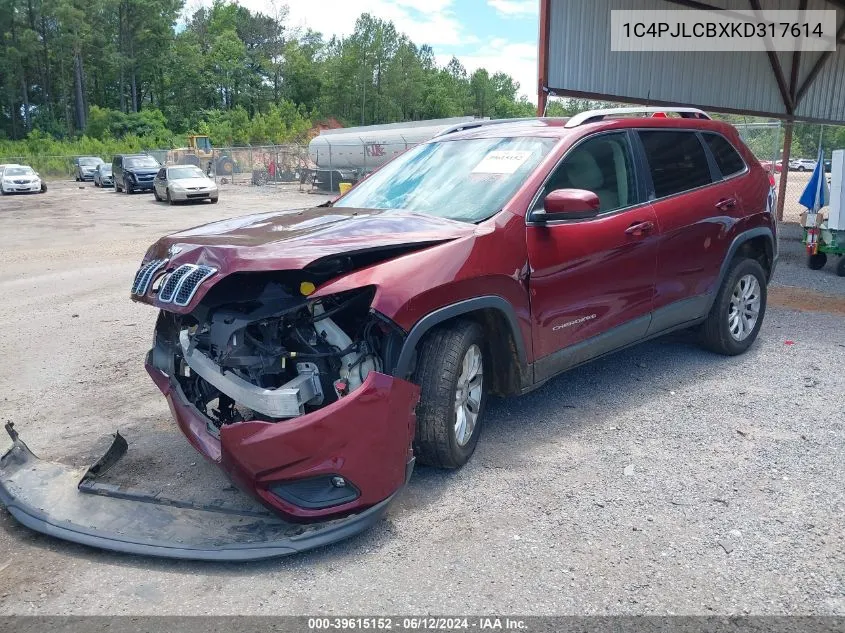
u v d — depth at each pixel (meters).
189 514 3.40
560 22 12.19
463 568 3.05
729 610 2.76
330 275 3.36
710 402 4.95
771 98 17.53
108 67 98.00
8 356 6.50
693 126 5.52
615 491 3.71
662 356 6.04
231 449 3.07
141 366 6.08
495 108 139.38
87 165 48.12
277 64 108.50
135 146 71.75
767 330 6.95
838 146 45.12
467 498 3.64
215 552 3.04
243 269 3.12
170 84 100.00
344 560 3.12
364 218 3.86
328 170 34.03
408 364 3.36
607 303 4.60
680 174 5.27
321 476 3.08
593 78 13.00
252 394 3.14
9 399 5.32
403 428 3.26
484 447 4.25
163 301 3.29
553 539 3.26
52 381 5.72
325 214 4.19
